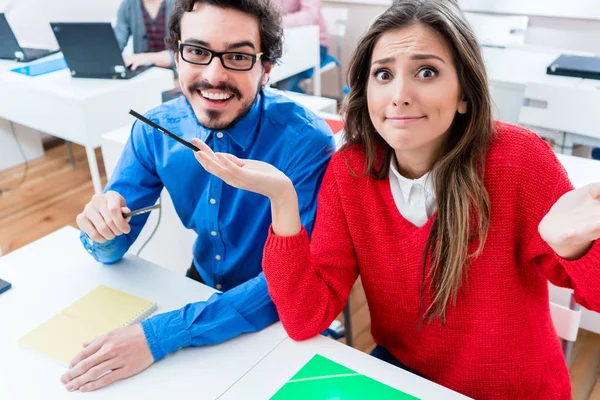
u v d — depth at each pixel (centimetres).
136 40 349
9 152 336
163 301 106
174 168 125
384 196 98
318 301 96
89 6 421
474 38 85
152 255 203
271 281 94
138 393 85
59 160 350
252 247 126
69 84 251
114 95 245
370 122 96
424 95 83
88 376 86
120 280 113
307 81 370
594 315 146
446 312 95
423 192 94
